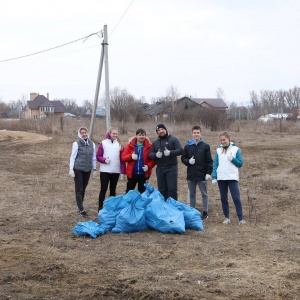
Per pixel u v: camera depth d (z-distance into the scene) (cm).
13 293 527
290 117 4931
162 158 911
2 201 1084
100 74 2120
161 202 838
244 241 761
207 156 929
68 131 3341
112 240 768
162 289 537
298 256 678
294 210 994
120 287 547
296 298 516
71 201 1103
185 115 3753
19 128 3494
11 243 748
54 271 607
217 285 553
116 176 961
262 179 1377
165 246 732
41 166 1758
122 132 3138
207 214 941
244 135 3047
